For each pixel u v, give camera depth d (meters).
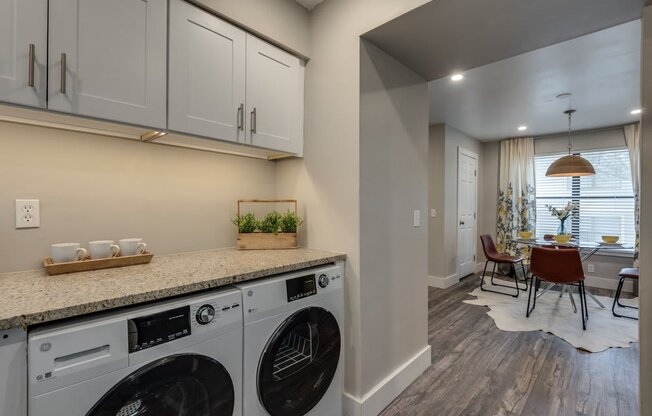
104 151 1.51
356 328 1.76
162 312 1.02
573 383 2.12
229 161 1.98
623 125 4.57
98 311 0.94
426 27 1.66
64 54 1.09
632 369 2.29
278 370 1.41
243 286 1.28
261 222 1.96
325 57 1.91
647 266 1.37
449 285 4.73
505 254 4.74
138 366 0.96
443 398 1.97
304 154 2.02
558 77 3.00
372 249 1.83
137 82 1.27
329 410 1.61
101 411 0.88
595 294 4.23
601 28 1.67
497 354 2.53
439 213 4.68
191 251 1.81
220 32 1.55
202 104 1.48
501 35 1.74
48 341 0.82
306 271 1.55
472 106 3.83
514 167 5.48
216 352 1.14
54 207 1.37
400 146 2.06
